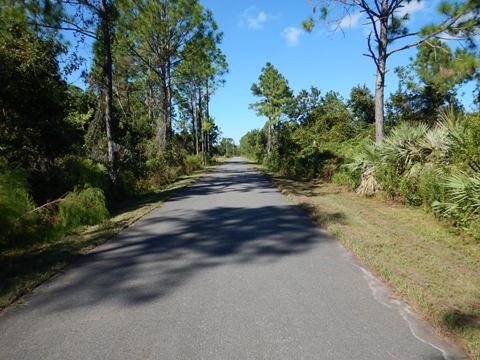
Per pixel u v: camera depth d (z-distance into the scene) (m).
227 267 5.07
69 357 2.98
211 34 19.97
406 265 4.91
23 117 9.05
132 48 19.52
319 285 4.38
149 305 3.91
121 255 5.74
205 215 8.87
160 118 22.89
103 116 18.95
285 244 6.18
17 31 10.64
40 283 4.62
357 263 5.18
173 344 3.14
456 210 6.89
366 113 34.38
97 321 3.59
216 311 3.74
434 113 19.55
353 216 8.22
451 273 4.61
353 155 13.98
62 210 7.71
